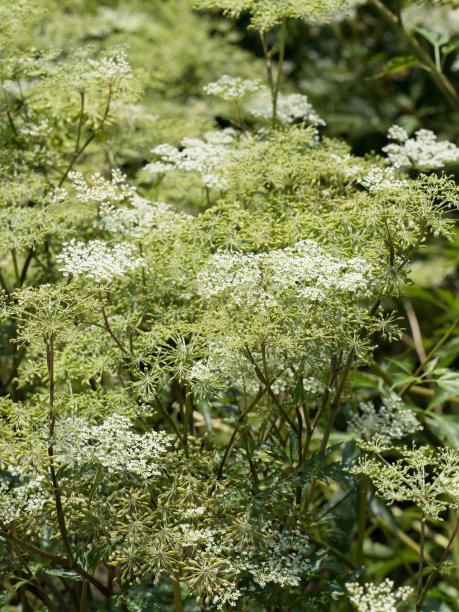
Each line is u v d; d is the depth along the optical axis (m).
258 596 1.14
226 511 1.12
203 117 1.62
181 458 1.15
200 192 1.43
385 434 1.27
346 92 2.12
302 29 2.27
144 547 1.07
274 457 1.17
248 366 1.13
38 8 1.44
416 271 1.82
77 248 1.13
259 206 1.26
